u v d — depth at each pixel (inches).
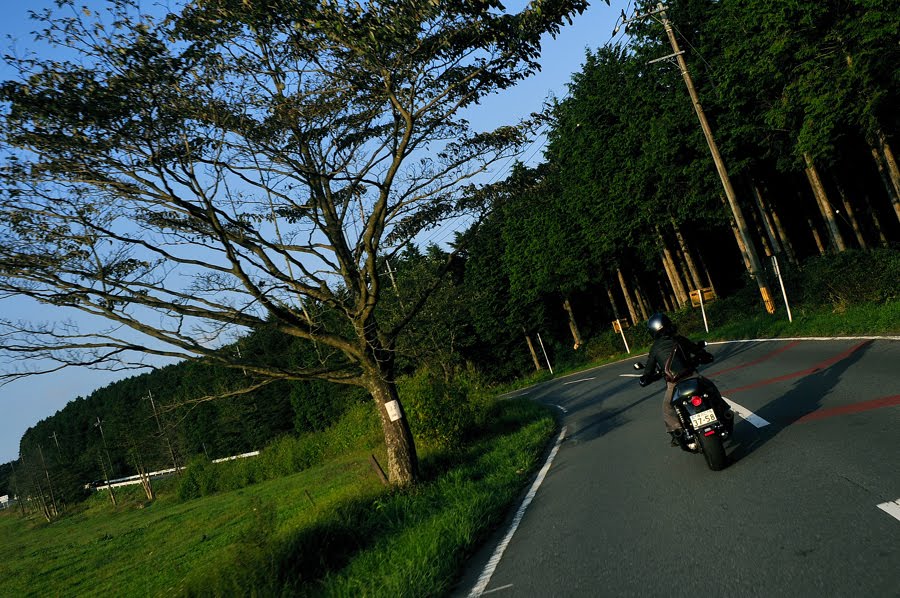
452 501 385.1
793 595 140.2
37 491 4035.4
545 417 714.2
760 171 1208.8
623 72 1389.0
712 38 1052.5
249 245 418.6
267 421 2699.3
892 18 650.2
